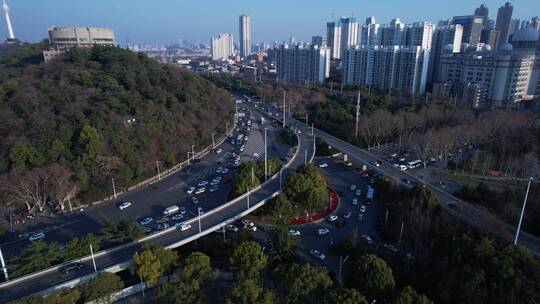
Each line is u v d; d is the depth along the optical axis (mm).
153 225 101250
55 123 123750
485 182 127500
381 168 136875
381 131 172625
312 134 184875
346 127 183500
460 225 90062
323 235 99062
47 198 113375
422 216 92188
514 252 68750
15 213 108375
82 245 79125
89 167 116875
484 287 64500
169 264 76625
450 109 195750
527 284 63500
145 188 128625
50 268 74625
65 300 63000
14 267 72625
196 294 64938
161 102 162500
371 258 69250
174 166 147250
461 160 147375
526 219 91188
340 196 125125
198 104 187625
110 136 127375
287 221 105250
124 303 72750
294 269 67438
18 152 109312
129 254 80625
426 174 136750
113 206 114438
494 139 155000
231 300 62594
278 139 191625
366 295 66188
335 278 79375
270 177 120938
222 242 89938
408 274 77562
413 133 169875
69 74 152500
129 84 162125
